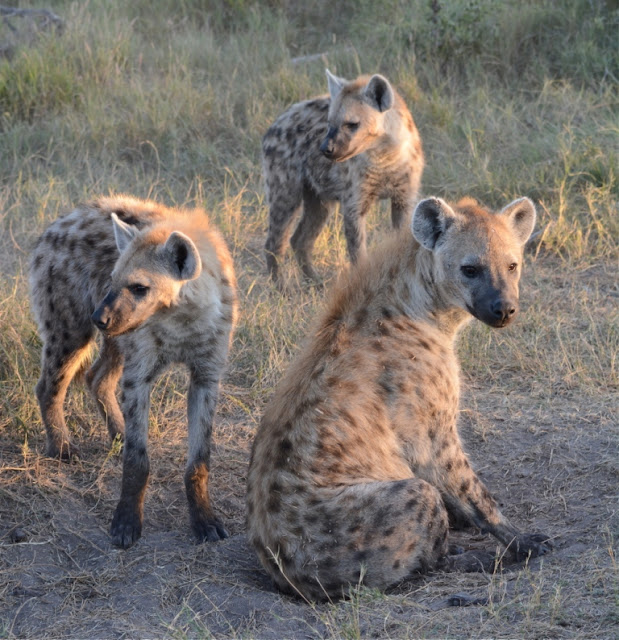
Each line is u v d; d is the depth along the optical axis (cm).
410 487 409
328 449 421
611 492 510
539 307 741
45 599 435
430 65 1160
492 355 683
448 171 973
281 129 852
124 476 491
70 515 508
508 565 450
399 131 792
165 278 478
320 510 409
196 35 1295
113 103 1114
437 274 459
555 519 494
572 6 1202
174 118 1078
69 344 563
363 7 1308
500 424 596
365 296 459
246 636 382
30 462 552
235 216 912
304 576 411
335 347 443
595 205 898
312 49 1296
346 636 366
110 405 584
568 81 1110
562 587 391
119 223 502
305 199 852
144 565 461
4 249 859
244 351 694
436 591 405
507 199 929
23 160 1015
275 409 441
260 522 424
